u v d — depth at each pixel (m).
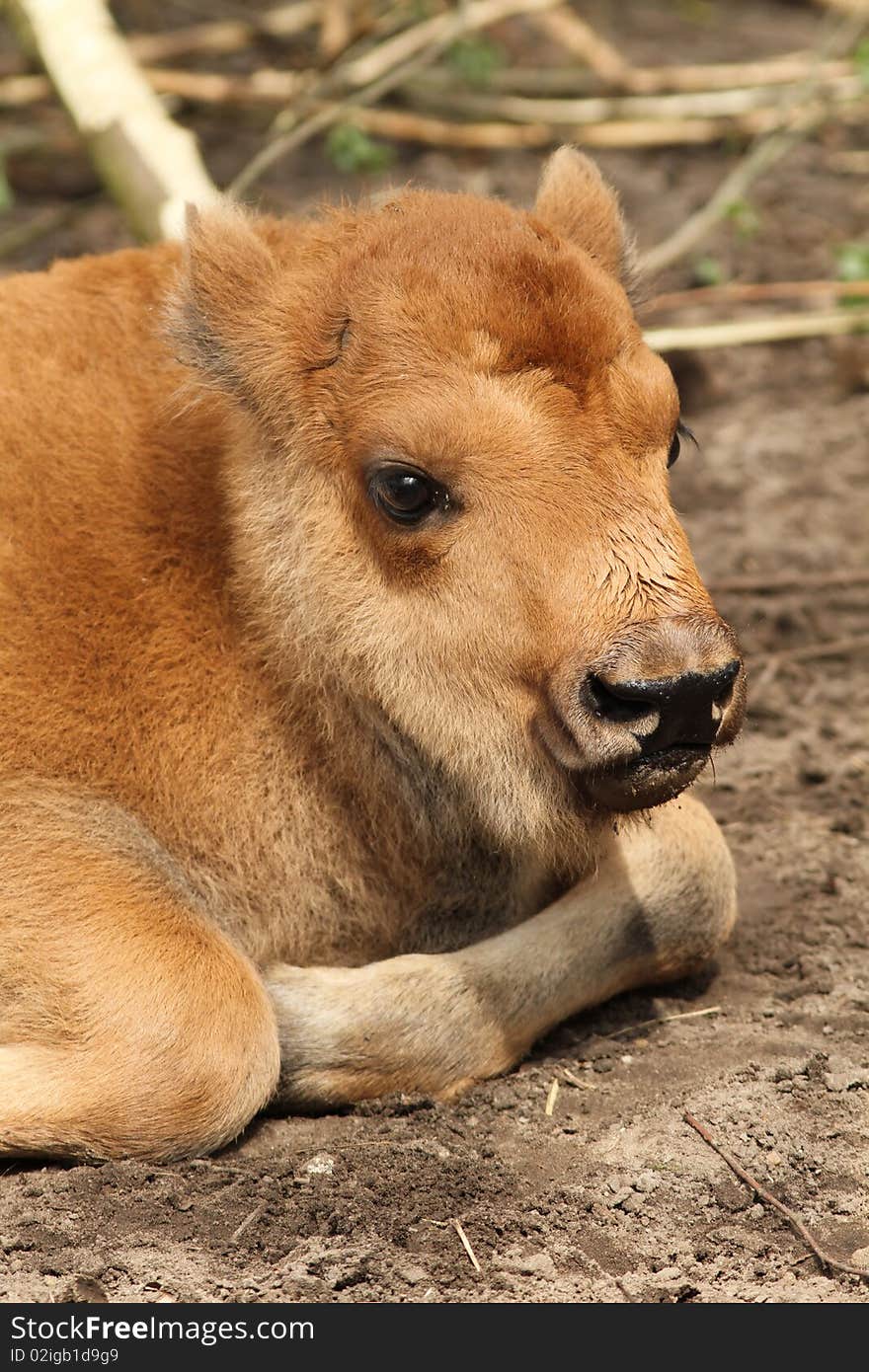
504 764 9.44
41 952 9.51
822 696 14.84
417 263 9.42
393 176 23.84
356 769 10.16
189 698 10.09
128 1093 9.23
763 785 13.53
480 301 9.18
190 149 17.23
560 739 9.12
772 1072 10.16
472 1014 10.10
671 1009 11.00
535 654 9.12
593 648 8.88
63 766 9.98
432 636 9.39
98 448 10.41
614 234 10.87
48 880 9.67
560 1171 9.35
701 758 9.02
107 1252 8.66
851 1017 10.77
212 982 9.46
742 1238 8.92
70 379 10.62
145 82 18.16
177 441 10.38
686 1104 9.89
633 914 10.73
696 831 11.12
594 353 9.16
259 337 9.82
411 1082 10.00
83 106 17.59
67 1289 8.42
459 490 9.15
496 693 9.32
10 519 10.23
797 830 12.92
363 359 9.37
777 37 29.06
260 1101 9.49
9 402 10.52
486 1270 8.66
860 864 12.48
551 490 9.05
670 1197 9.17
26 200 23.81
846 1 28.05
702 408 19.66
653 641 8.73
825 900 12.08
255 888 10.25
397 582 9.45
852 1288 8.59
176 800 10.09
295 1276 8.56
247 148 25.02
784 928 11.79
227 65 26.95
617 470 9.09
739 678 9.18
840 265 19.95
